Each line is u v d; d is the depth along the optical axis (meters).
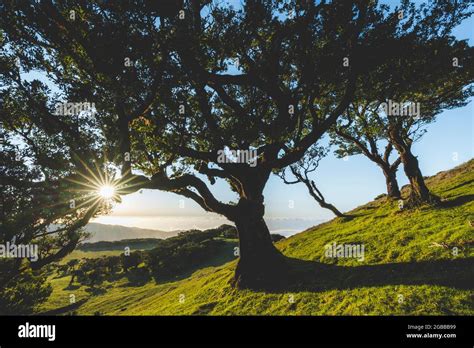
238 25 17.48
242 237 22.12
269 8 17.53
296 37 18.77
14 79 16.09
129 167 17.61
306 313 15.63
